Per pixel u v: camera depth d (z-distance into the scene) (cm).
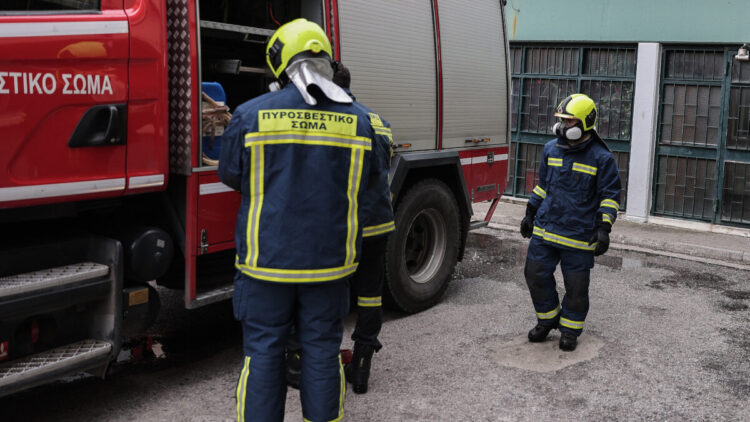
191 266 360
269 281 264
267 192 265
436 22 521
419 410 356
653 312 532
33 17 287
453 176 548
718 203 823
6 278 301
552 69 937
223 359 421
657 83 848
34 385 294
